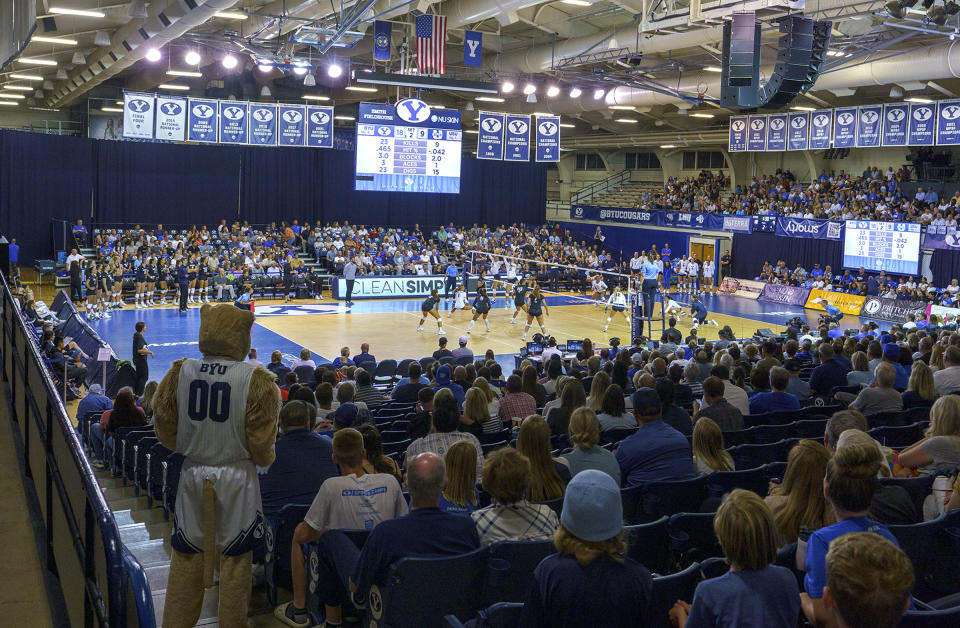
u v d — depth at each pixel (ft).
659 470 19.71
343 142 155.33
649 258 116.88
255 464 13.80
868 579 7.97
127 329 84.17
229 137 107.24
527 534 14.32
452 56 125.70
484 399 27.32
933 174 124.26
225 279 106.52
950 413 19.40
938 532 16.26
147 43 83.92
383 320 95.04
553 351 59.98
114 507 28.12
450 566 12.84
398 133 114.83
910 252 113.60
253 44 100.99
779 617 9.84
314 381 45.14
